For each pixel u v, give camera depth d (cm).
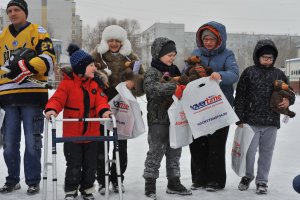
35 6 5969
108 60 500
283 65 7675
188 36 8406
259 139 510
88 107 442
